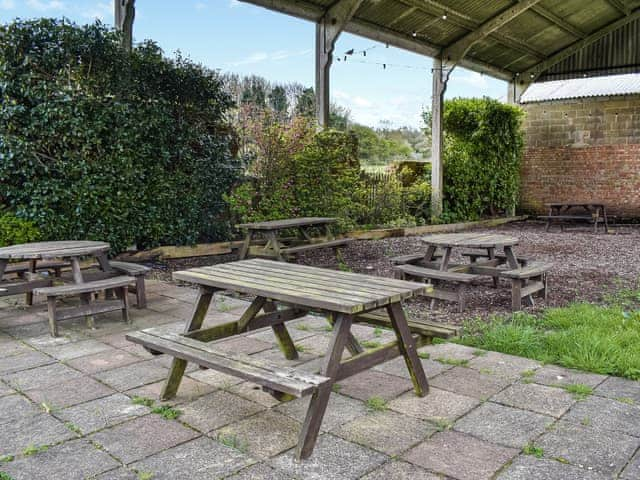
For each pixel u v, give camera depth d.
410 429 2.48
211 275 3.04
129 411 2.71
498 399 2.82
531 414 2.63
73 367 3.40
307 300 2.42
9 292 4.54
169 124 7.89
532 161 16.00
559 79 15.96
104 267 4.84
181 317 4.70
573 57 15.63
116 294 4.87
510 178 14.78
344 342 2.46
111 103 7.27
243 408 2.74
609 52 15.05
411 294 2.62
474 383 3.05
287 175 9.15
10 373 3.29
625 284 6.02
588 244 9.80
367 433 2.44
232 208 8.61
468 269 5.23
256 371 2.27
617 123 14.66
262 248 7.21
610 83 14.78
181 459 2.22
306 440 2.22
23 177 6.89
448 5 10.82
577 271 6.88
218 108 8.68
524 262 5.58
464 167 13.44
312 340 3.95
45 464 2.19
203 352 2.55
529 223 14.73
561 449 2.28
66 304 5.20
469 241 5.12
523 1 11.27
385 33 11.30
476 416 2.62
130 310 4.96
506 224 14.45
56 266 5.64
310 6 10.04
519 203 16.28
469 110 13.45
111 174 7.28
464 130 13.66
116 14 7.77
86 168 7.04
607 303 5.14
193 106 8.38
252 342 3.90
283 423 2.56
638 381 3.05
